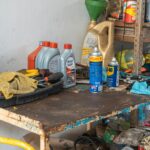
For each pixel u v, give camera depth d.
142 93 1.64
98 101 1.48
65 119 1.21
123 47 2.38
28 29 1.87
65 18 2.07
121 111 1.41
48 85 1.52
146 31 2.03
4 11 1.74
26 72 1.62
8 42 1.79
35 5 1.88
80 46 2.20
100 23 2.04
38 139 1.73
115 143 1.79
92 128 2.11
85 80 1.84
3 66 1.78
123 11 2.09
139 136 1.78
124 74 1.97
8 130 1.86
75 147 1.87
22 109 1.32
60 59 1.69
